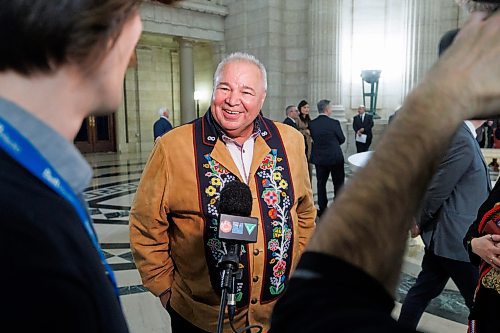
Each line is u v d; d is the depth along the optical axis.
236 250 1.13
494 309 1.20
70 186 0.42
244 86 1.38
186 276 1.43
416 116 0.30
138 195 1.46
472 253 1.44
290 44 11.42
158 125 8.19
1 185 0.35
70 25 0.37
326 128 5.38
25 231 0.34
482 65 0.31
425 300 2.29
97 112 0.46
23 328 0.34
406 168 0.29
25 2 0.36
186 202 1.39
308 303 0.27
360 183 0.30
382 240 0.28
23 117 0.39
